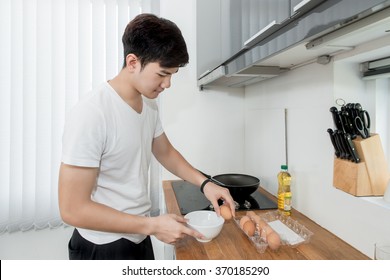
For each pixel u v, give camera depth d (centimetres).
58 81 176
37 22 170
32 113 175
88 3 175
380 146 92
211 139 191
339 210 100
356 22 60
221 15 134
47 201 182
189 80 185
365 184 91
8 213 179
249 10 99
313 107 114
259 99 168
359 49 88
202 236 92
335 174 100
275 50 80
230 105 192
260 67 128
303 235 101
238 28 111
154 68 83
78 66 176
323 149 109
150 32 78
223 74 128
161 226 87
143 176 106
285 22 73
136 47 80
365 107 104
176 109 185
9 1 168
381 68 96
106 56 178
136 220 85
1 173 175
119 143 91
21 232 183
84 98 88
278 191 133
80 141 79
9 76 172
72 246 105
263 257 88
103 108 86
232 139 193
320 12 60
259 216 115
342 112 93
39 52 172
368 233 87
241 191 133
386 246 77
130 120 94
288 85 134
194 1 184
